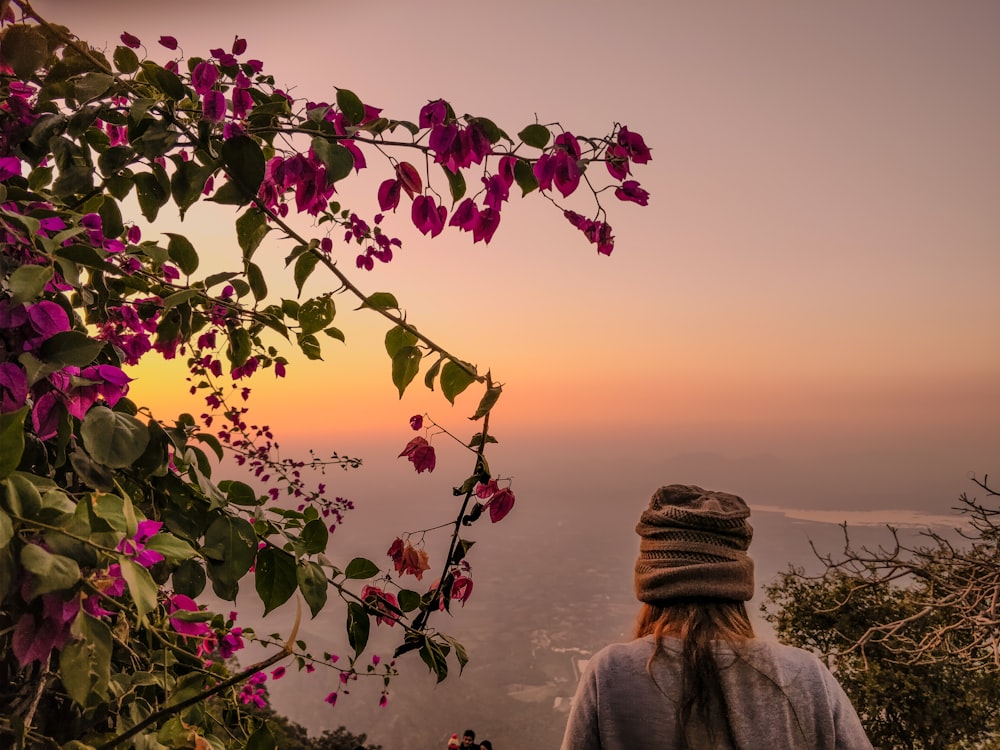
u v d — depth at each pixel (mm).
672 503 1190
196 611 1148
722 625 1046
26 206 1049
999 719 7844
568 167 1022
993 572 6383
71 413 928
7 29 1000
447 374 1135
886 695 7980
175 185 1090
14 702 985
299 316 1432
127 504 776
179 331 1379
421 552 1151
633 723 993
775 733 952
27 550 688
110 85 1062
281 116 1130
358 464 2346
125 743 1036
